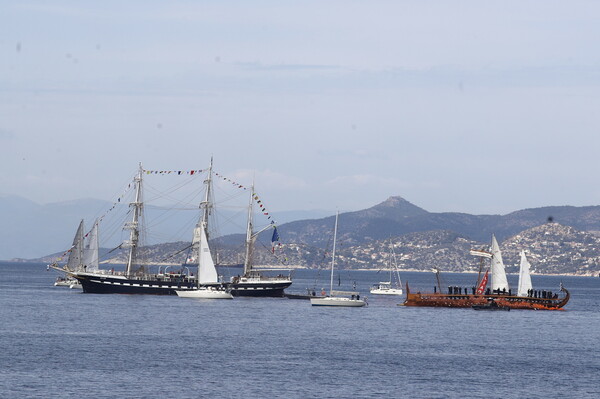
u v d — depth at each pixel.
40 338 188.25
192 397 126.44
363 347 185.88
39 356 160.12
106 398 124.25
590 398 133.38
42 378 137.50
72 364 151.50
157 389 131.25
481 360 170.25
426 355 175.38
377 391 134.38
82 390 129.12
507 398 132.25
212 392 130.25
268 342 190.38
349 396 130.12
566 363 169.12
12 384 131.88
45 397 123.88
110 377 139.88
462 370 156.62
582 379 150.00
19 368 146.00
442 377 148.38
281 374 146.62
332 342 193.75
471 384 142.62
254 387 134.75
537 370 159.00
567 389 140.25
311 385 137.62
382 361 164.88
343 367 155.88
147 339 190.38
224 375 144.25
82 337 191.75
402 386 139.00
